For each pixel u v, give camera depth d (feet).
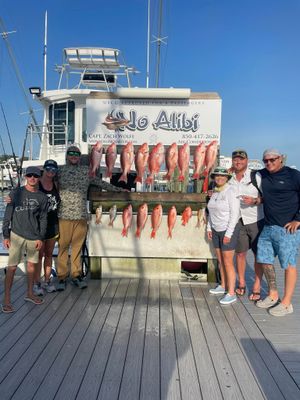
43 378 9.18
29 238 13.80
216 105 17.66
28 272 14.38
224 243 14.53
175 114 17.80
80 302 14.67
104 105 17.93
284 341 11.34
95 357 10.23
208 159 17.01
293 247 13.47
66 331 11.93
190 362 10.00
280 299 15.23
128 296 15.47
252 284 18.08
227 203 14.62
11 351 10.55
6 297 13.64
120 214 17.60
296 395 8.57
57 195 15.79
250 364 9.93
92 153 16.97
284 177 13.28
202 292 16.16
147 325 12.48
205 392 8.64
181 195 17.37
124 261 17.94
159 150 16.79
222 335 11.75
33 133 38.47
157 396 8.48
